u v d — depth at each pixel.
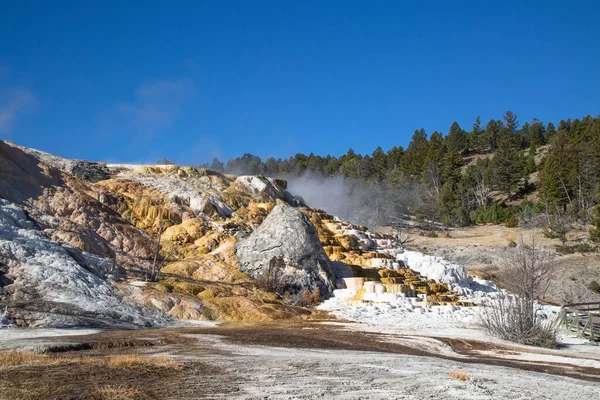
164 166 41.38
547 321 25.56
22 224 25.53
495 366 13.44
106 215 31.34
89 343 12.94
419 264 39.22
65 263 22.61
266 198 44.12
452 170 118.94
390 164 138.00
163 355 11.90
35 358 10.59
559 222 73.75
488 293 36.47
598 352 19.27
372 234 45.81
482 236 80.38
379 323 23.66
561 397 9.44
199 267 29.23
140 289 23.66
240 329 19.12
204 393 8.20
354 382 9.51
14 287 19.38
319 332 19.23
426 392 8.98
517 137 158.25
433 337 19.69
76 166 36.25
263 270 29.78
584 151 97.25
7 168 28.69
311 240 30.73
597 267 58.97
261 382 9.16
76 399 7.57
